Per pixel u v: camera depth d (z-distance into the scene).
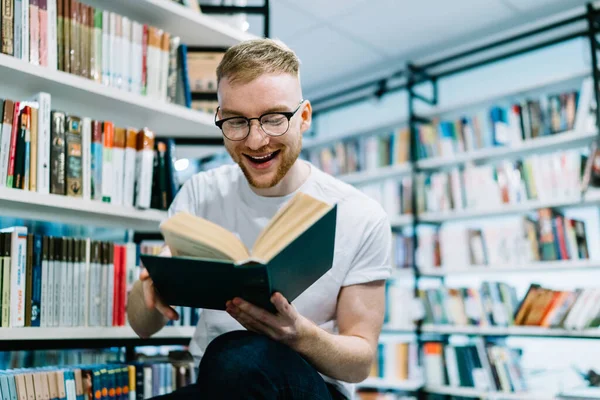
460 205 3.10
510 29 3.41
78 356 1.59
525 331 2.70
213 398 0.78
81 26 1.38
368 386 3.31
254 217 1.13
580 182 2.64
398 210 3.39
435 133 3.33
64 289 1.26
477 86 3.69
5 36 1.22
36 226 1.45
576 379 2.65
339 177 3.75
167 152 1.54
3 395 1.09
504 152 2.99
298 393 0.81
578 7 3.10
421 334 3.28
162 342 1.51
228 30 1.71
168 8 1.55
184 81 1.63
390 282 3.45
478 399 2.89
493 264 2.90
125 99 1.43
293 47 3.70
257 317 0.81
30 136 1.25
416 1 3.11
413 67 3.53
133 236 1.73
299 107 1.01
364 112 4.26
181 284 0.85
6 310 1.16
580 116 2.70
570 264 2.61
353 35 3.53
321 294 1.07
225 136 1.00
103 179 1.38
